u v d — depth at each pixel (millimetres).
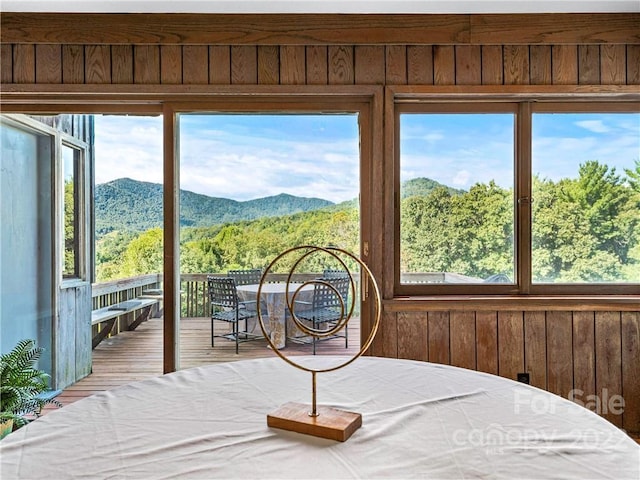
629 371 2396
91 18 2342
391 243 2420
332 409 1022
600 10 2328
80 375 2598
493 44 2377
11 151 2566
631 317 2396
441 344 2410
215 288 2512
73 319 2617
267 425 979
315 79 2389
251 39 2359
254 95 2406
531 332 2398
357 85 2383
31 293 2613
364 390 1201
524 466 802
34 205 2594
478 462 816
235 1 2244
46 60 2354
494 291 2518
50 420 1013
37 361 2611
